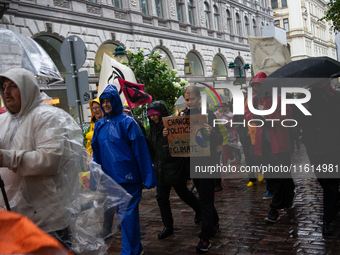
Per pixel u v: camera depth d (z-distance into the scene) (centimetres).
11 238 107
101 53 1781
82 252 257
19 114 241
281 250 336
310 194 543
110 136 329
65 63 580
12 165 220
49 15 1480
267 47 611
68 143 247
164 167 388
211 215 348
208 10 2783
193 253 346
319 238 359
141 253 334
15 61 301
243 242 364
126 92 420
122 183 326
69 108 1548
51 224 233
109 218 274
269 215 420
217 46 2822
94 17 1712
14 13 1330
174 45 2317
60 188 240
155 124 394
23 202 233
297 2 5275
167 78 833
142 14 2047
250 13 3412
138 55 839
